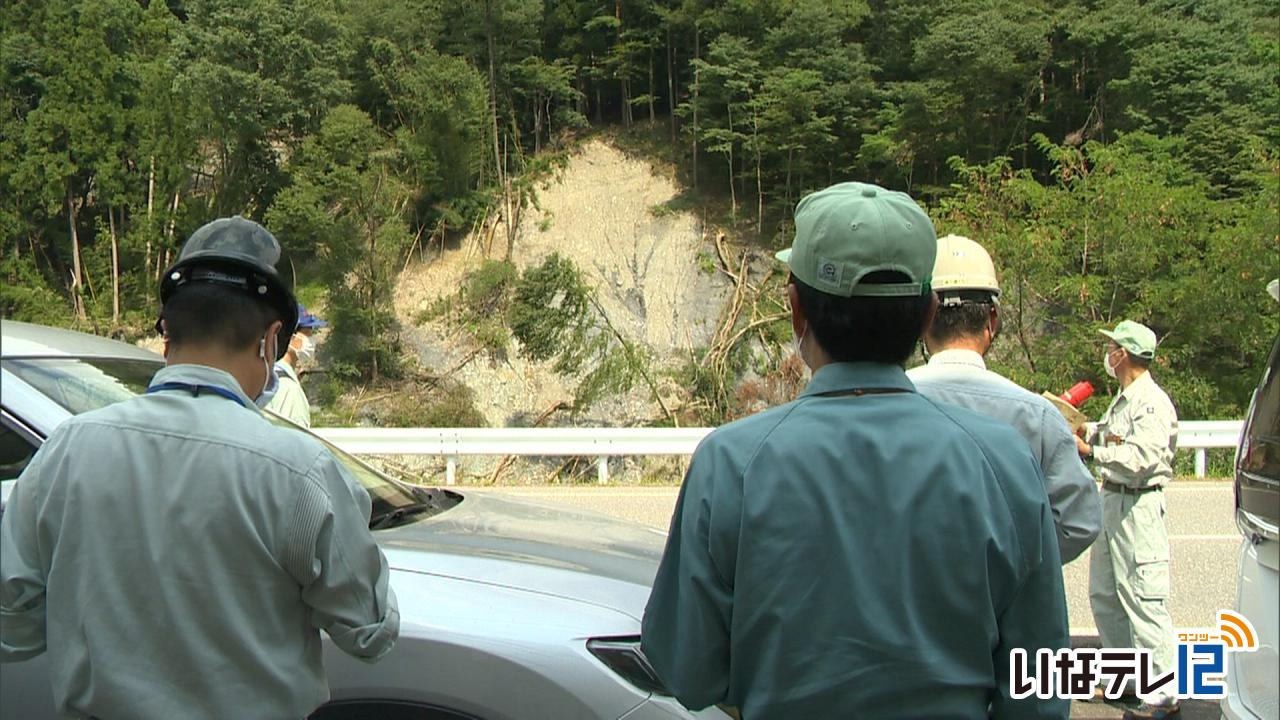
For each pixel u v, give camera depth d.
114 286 31.47
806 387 1.78
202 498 1.71
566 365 25.56
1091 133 33.28
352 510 1.85
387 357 28.02
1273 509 2.46
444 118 33.66
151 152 32.84
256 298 1.89
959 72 31.83
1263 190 18.75
